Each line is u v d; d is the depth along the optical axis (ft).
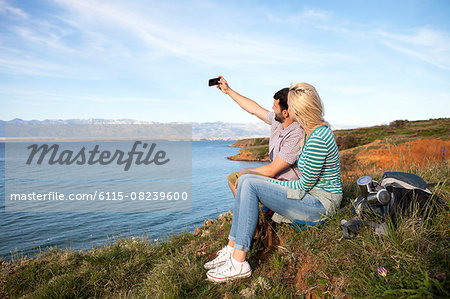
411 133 140.26
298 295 7.72
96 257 13.08
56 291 10.66
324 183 8.91
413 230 7.14
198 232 15.48
